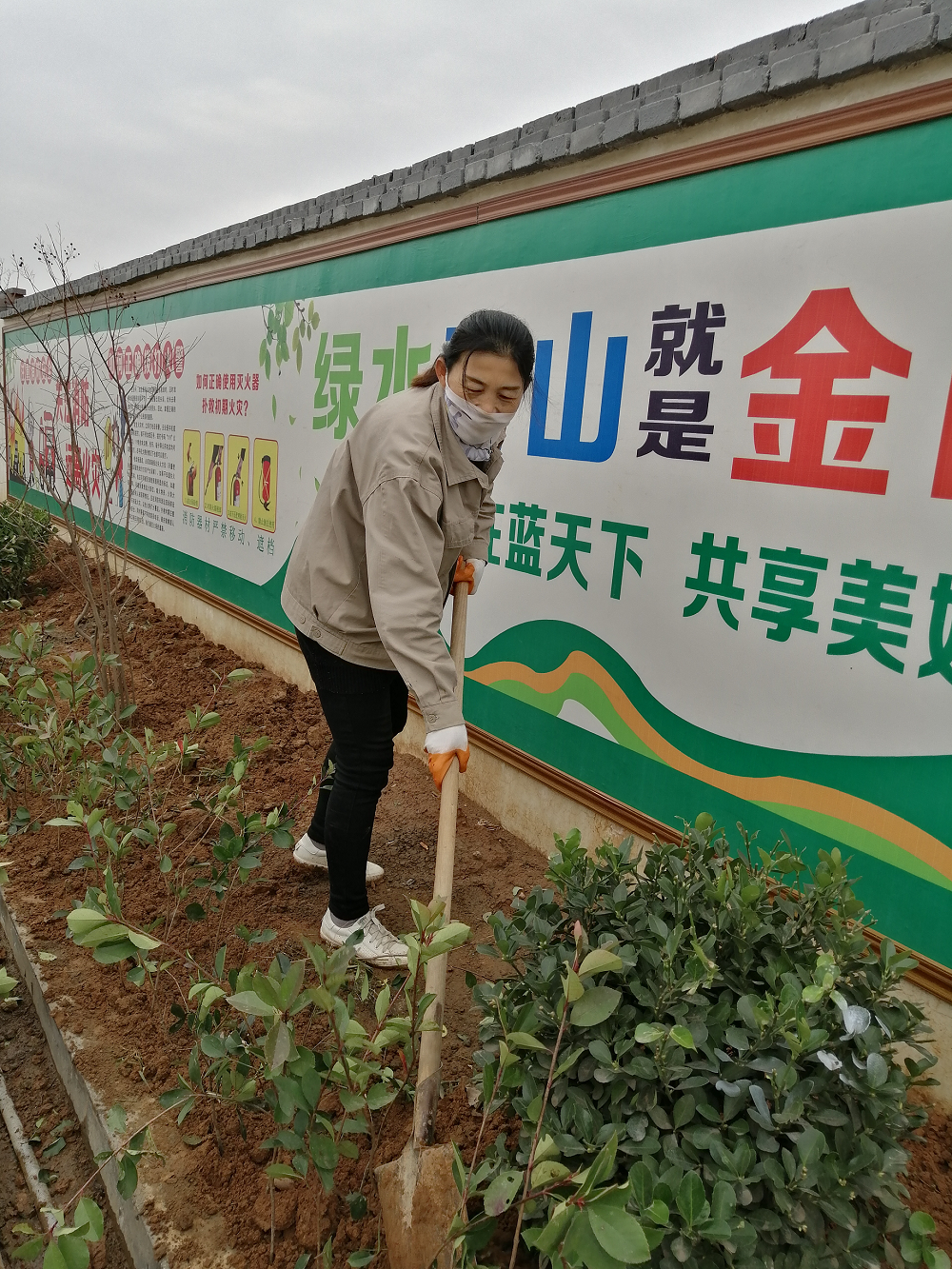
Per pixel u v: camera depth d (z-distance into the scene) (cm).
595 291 276
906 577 202
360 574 222
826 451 215
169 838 319
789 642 227
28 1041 254
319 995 144
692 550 251
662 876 183
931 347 194
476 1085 182
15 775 354
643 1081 149
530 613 312
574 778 298
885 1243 142
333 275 419
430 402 204
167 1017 234
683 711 257
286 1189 181
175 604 645
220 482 557
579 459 287
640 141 256
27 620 646
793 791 229
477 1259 153
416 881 294
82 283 789
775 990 158
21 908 285
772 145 222
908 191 196
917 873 205
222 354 540
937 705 198
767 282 226
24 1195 209
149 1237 175
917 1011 161
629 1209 131
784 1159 135
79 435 838
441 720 195
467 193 327
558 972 165
